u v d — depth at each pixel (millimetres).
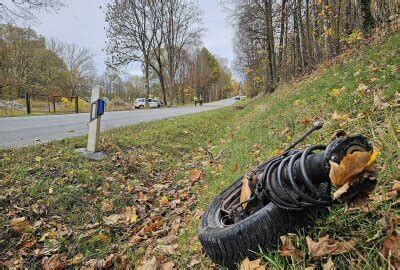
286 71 25188
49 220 4559
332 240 2232
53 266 3623
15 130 11000
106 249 4012
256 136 7480
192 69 87000
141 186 6125
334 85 7270
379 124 3678
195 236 3754
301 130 5551
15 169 5750
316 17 17328
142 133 10438
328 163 1790
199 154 9047
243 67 53719
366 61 7457
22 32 16578
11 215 4453
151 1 46969
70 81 79875
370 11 12945
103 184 5766
